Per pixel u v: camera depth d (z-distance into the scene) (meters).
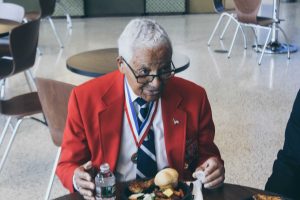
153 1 10.12
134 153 1.68
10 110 3.07
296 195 1.82
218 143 3.70
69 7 9.81
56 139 2.52
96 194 1.49
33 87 4.82
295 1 11.46
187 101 1.73
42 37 7.83
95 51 3.39
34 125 4.12
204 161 1.73
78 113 1.70
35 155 3.57
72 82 5.34
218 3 7.10
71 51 6.81
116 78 1.72
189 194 1.42
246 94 4.86
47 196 2.79
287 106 4.50
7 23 4.30
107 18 9.88
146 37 1.50
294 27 8.34
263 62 6.13
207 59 6.30
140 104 1.67
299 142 1.85
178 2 10.10
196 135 1.76
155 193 1.44
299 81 5.29
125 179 1.69
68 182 1.65
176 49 6.88
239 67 5.89
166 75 1.55
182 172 1.71
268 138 3.78
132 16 10.10
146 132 1.67
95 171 1.64
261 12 7.37
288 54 6.29
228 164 3.36
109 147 1.68
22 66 3.75
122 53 1.56
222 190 1.54
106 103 1.69
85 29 8.57
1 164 3.26
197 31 8.23
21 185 3.15
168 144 1.68
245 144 3.68
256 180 3.14
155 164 1.68
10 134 3.95
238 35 7.79
